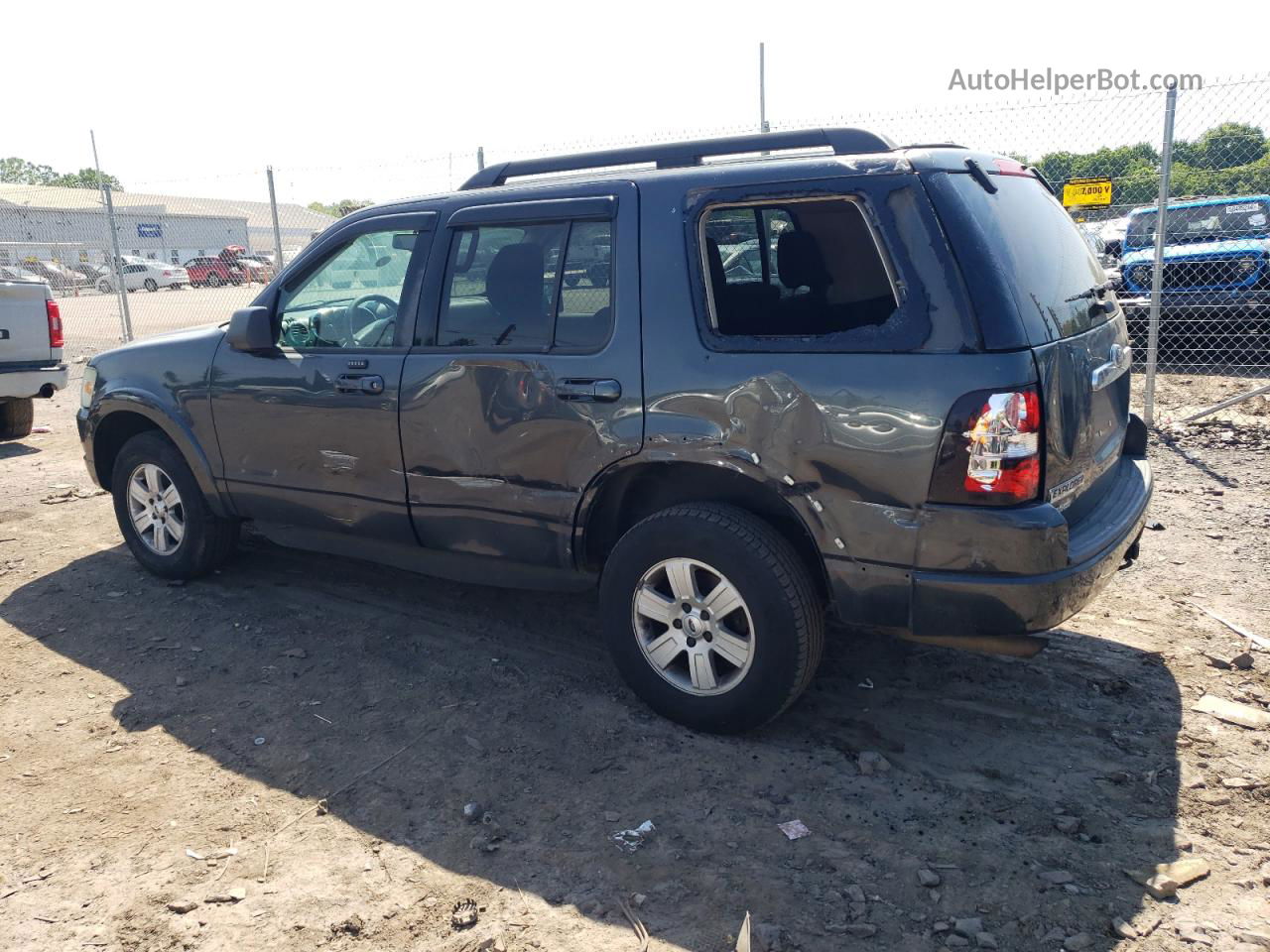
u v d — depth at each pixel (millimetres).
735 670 3506
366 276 4258
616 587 3641
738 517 3361
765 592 3289
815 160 3248
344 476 4312
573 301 3652
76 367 14016
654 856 2918
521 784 3316
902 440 3008
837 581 3230
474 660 4254
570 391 3596
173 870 2928
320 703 3916
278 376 4426
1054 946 2510
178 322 21719
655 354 3434
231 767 3480
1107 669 4008
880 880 2781
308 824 3133
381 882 2850
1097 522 3385
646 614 3605
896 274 3035
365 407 4160
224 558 5211
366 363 4145
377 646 4422
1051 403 3008
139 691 4055
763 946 2537
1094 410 3404
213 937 2645
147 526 5234
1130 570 5062
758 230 3293
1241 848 2869
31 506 6832
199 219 53469
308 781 3373
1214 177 9180
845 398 3086
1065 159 8930
